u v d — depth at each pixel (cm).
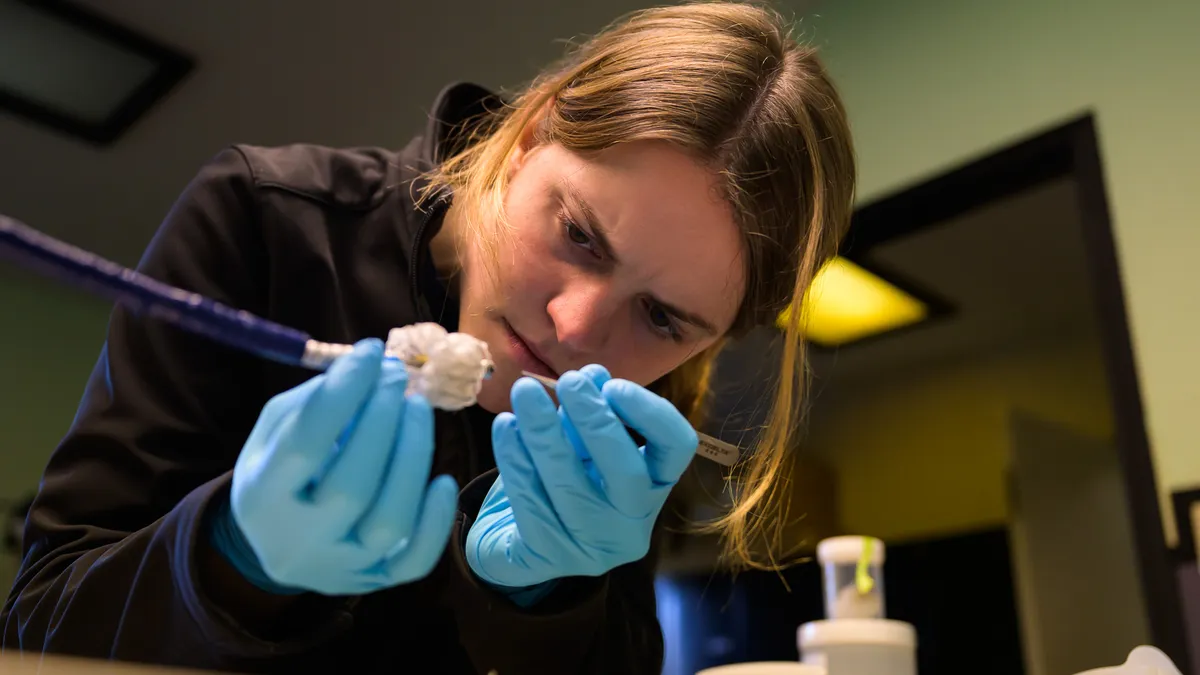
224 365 88
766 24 98
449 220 98
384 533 56
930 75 195
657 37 91
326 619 64
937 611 264
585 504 68
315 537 55
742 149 84
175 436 82
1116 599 238
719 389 125
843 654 112
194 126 230
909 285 248
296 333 58
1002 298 258
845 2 214
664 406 69
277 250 93
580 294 81
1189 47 161
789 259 91
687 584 257
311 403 55
